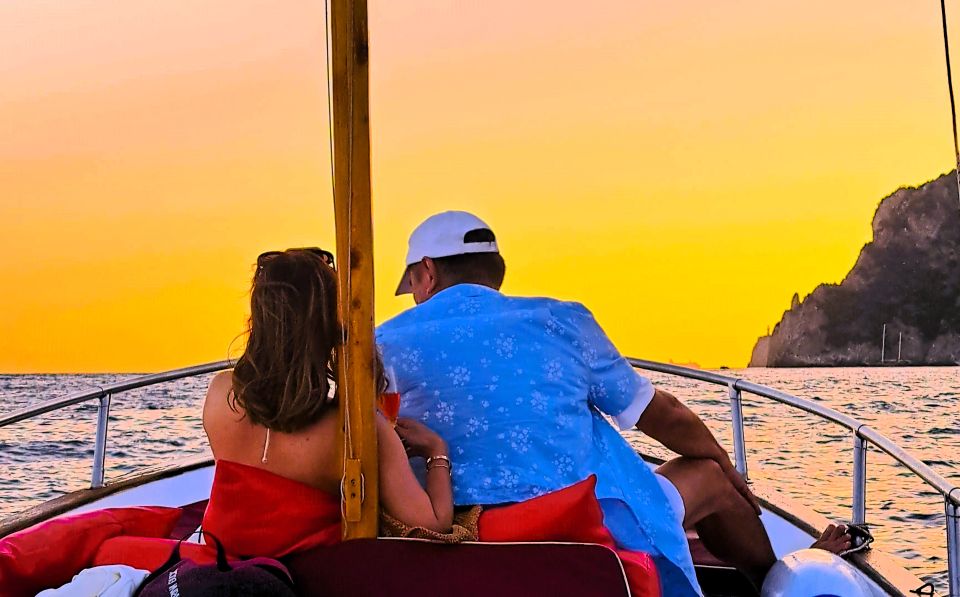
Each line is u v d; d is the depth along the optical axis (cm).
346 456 176
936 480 229
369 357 178
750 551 241
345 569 170
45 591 163
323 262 186
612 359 215
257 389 177
